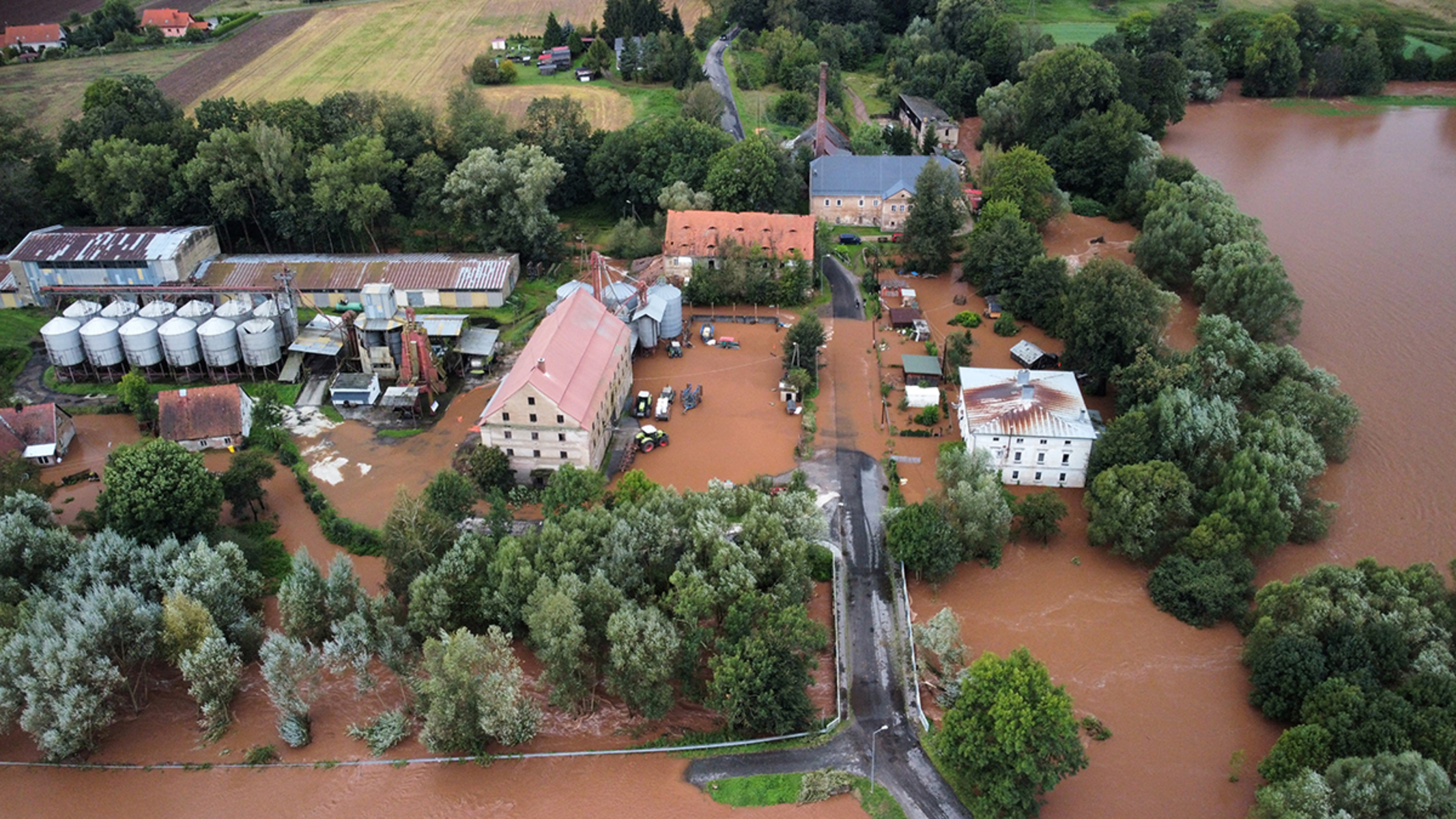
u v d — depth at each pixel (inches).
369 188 6993.1
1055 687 3555.6
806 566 3991.1
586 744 3661.4
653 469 5014.8
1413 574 3823.8
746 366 6003.9
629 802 3430.1
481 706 3469.5
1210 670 3885.3
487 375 5930.1
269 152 6889.8
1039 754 3181.6
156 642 3764.8
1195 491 4512.8
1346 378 5767.7
